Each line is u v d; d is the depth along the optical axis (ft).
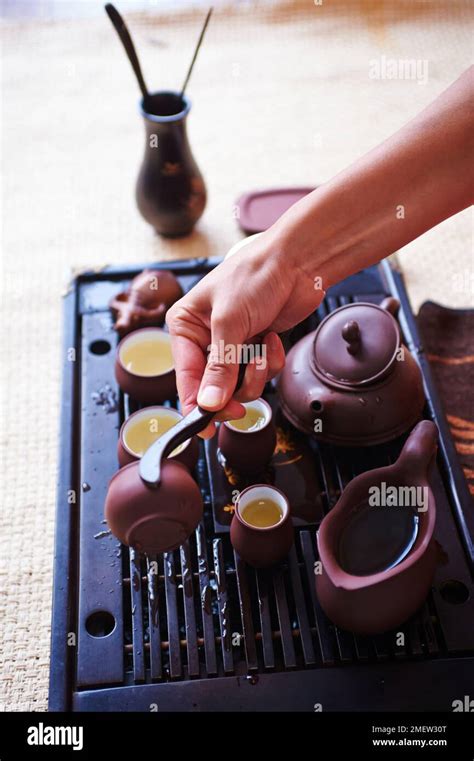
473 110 3.20
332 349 3.92
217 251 6.31
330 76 7.93
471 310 5.48
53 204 6.78
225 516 3.81
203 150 7.24
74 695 3.31
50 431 5.16
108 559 3.71
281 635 3.43
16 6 8.57
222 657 3.41
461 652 3.40
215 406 3.05
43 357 5.62
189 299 3.42
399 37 8.25
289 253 3.36
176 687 3.32
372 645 3.40
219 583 3.58
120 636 3.46
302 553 3.71
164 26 8.48
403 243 3.45
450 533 3.76
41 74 8.01
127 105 7.70
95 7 8.55
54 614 3.56
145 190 5.98
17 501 4.80
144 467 3.01
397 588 3.19
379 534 3.42
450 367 5.16
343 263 3.47
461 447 4.71
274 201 6.20
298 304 3.54
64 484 4.00
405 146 3.27
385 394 3.84
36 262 6.28
